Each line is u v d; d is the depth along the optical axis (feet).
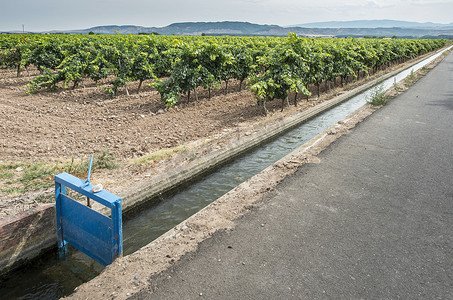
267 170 23.34
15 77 72.69
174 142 30.30
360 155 25.96
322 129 37.99
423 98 50.39
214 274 12.63
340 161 24.68
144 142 30.32
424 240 14.90
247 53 55.98
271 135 34.55
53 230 15.92
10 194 18.71
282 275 12.59
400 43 110.93
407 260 13.50
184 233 15.48
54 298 13.52
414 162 24.50
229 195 19.44
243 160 28.63
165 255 13.82
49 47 66.33
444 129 33.47
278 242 14.71
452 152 26.66
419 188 20.22
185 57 46.06
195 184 24.08
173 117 40.06
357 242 14.74
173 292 11.69
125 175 22.58
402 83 67.31
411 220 16.62
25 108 43.09
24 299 13.43
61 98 51.34
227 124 36.81
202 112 42.86
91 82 67.15
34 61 64.54
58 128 34.45
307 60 45.21
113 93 51.01
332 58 55.42
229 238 15.02
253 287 11.94
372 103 46.01
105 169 23.52
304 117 41.68
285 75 40.29
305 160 24.90
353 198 18.94
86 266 15.47
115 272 12.70
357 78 72.64
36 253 15.46
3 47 76.64
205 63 47.85
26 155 25.96
